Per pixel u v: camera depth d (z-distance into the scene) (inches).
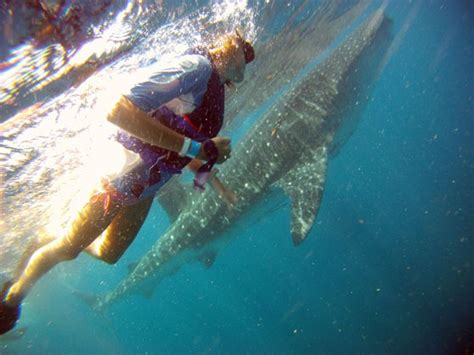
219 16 258.4
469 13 1179.3
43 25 135.1
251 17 310.8
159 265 414.3
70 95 186.2
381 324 763.4
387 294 803.4
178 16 209.6
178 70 91.8
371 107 1855.3
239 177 366.6
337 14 480.7
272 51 429.1
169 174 115.0
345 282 1118.4
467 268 730.2
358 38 392.8
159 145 95.0
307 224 298.5
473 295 655.8
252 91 525.0
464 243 819.4
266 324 1144.2
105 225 120.0
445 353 602.5
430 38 1402.6
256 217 399.2
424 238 908.6
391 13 706.8
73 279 1107.9
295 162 358.6
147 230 1238.9
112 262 141.9
